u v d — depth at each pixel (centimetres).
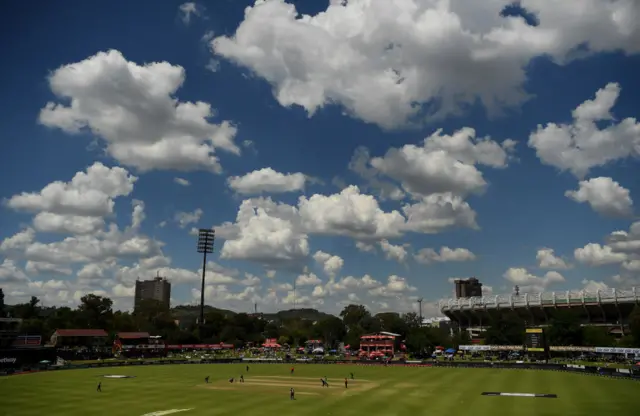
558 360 15625
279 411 7512
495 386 9969
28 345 17138
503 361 15662
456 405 7762
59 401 8588
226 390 10019
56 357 17225
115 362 16850
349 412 7356
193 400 8662
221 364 17175
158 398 8912
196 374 13538
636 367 12112
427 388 9956
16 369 14500
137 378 12488
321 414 7231
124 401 8562
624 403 7538
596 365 13138
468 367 14900
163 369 15188
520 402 7875
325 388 10275
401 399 8512
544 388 9450
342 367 15675
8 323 17325
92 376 12988
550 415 6812
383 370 14412
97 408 7869
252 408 7800
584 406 7375
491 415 6912
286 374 13438
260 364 17250
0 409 7812
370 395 9081
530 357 17062
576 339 18162
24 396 9206
